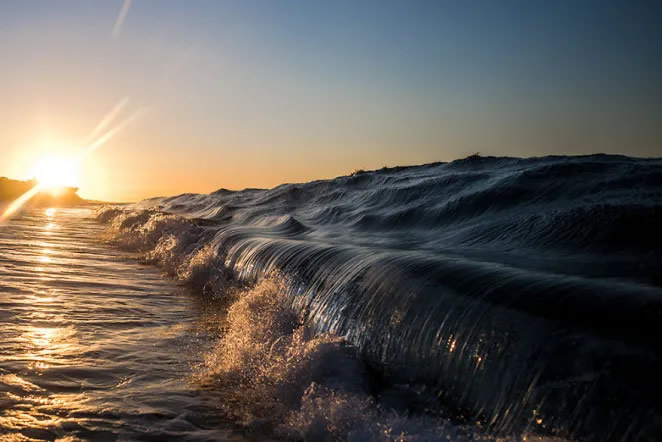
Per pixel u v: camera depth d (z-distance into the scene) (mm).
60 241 14367
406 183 14094
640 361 2408
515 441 2574
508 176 8781
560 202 6691
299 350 4020
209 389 3885
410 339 3648
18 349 4594
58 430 3125
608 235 4758
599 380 2467
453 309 3535
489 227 6512
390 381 3592
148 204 48188
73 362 4344
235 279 7809
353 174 21906
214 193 41219
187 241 11438
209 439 3102
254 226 12711
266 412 3494
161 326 5695
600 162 8125
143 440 3055
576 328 2809
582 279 3492
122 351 4711
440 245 6148
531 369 2777
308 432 3105
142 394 3748
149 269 9969
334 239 7988
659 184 6383
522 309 3164
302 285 5680
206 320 6020
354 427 2982
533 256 4688
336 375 3596
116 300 6887
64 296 6934
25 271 8773
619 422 2291
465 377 3119
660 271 3658
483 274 3881
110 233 17328
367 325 4125
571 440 2412
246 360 4270
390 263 4762
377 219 9750
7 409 3383
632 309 2822
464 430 2799
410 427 2893
